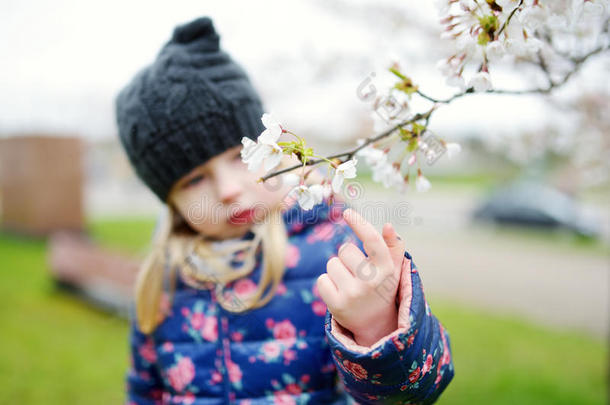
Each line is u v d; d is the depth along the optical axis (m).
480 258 4.80
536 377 1.94
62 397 1.81
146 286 0.71
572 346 2.36
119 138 0.68
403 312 0.44
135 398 0.76
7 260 4.17
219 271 0.66
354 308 0.44
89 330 2.53
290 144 0.41
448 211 8.04
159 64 0.62
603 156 1.62
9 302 3.00
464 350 2.26
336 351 0.45
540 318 2.86
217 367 0.65
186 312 0.69
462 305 3.12
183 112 0.59
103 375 1.99
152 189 0.68
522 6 0.42
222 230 0.66
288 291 0.64
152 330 0.71
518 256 4.96
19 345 2.32
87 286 2.97
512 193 6.90
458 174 14.98
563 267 4.41
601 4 0.41
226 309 0.65
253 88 0.65
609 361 1.97
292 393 0.62
